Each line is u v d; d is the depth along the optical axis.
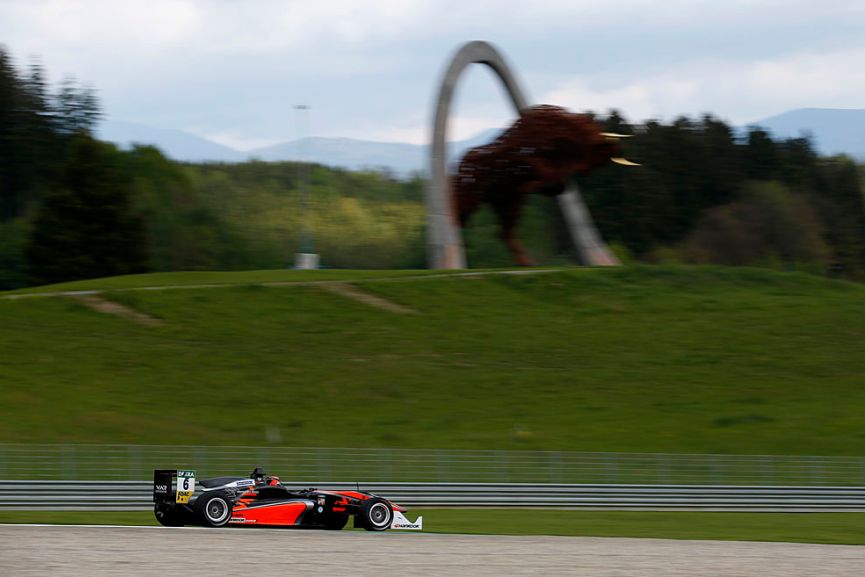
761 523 46.12
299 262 143.75
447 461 66.31
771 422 81.88
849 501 59.50
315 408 80.44
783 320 111.38
